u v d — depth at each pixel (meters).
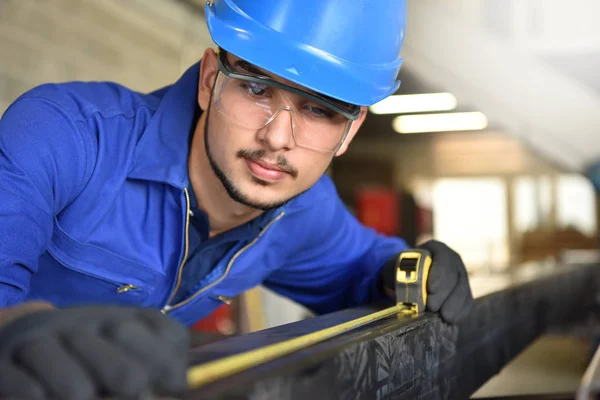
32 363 0.46
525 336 1.70
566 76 6.86
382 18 1.14
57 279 1.29
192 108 1.31
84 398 0.45
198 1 4.88
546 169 14.65
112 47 3.88
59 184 1.07
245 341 0.75
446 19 6.71
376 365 0.78
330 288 1.67
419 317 1.04
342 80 1.09
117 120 1.24
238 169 1.12
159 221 1.30
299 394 0.59
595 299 3.08
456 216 17.41
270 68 1.05
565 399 1.39
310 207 1.46
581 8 6.49
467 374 1.19
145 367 0.47
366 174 13.23
